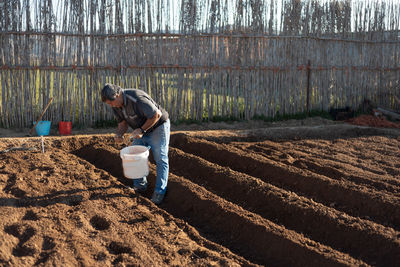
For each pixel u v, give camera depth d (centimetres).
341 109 928
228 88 823
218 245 335
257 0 802
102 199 403
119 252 312
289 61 861
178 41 757
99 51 721
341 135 752
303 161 545
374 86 980
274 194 420
